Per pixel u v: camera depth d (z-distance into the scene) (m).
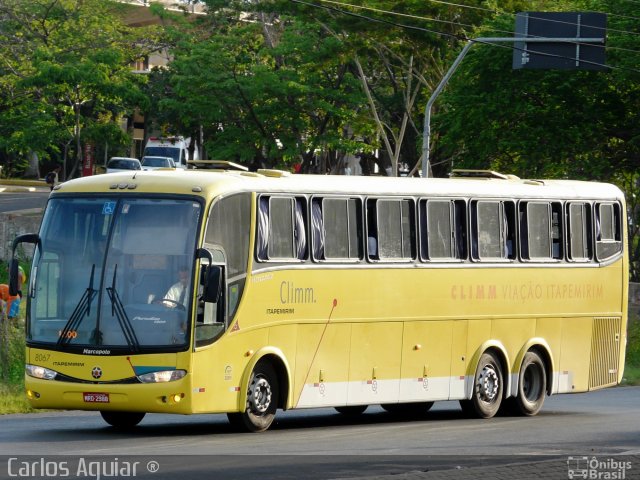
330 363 38.56
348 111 118.38
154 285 34.16
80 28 138.88
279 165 126.94
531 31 73.44
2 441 32.66
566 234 46.91
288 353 37.19
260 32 126.69
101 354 33.94
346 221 39.25
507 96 92.62
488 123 94.31
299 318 37.44
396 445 33.22
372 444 33.38
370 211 40.06
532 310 45.41
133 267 34.31
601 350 48.59
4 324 51.03
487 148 94.94
